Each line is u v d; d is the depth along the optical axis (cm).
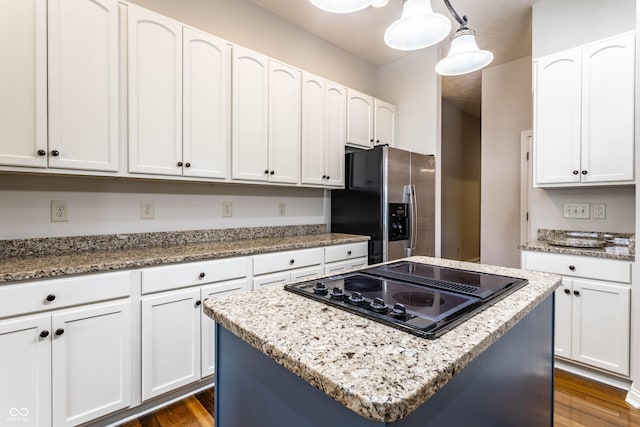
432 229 327
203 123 212
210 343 192
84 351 150
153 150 191
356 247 279
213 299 96
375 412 47
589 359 205
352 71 356
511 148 382
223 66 222
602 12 240
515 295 99
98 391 154
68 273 145
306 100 275
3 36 146
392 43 157
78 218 193
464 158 594
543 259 225
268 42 282
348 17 290
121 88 180
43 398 140
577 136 228
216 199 254
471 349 64
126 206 210
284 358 62
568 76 232
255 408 84
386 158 280
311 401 67
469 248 608
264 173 246
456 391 71
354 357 60
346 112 307
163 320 174
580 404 184
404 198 296
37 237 180
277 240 260
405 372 55
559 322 217
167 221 228
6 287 132
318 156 284
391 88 372
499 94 392
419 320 76
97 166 171
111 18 175
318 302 92
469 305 87
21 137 151
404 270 133
